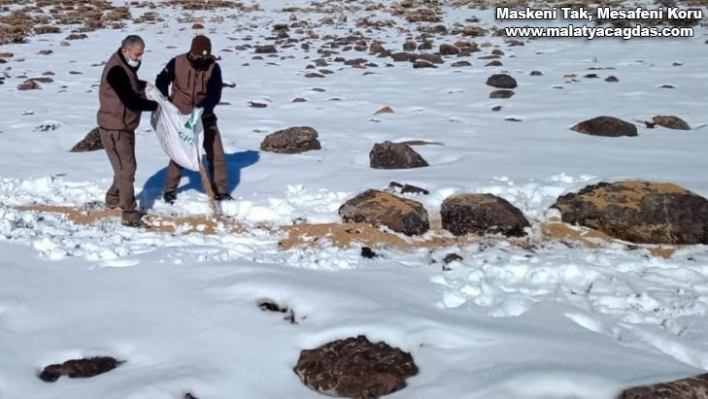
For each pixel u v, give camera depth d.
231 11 31.58
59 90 14.23
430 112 11.59
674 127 10.10
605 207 6.13
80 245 5.90
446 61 18.12
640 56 18.36
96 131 9.23
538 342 4.09
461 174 7.51
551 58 18.55
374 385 3.74
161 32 24.75
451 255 5.72
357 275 5.27
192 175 7.71
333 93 13.68
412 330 4.23
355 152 8.81
